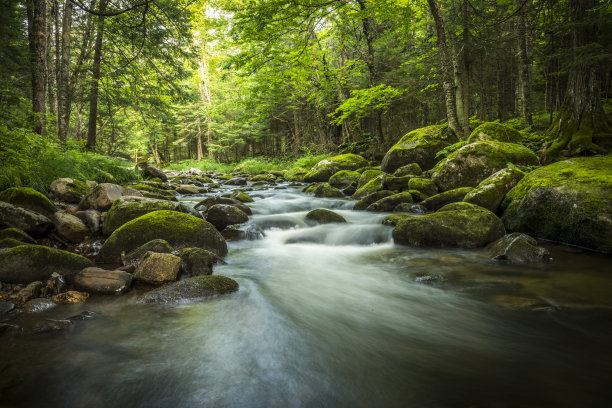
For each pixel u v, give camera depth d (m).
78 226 5.00
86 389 2.00
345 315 3.09
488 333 2.68
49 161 7.84
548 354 2.36
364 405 1.90
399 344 2.57
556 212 4.96
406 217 6.12
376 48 17.05
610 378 2.09
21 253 3.41
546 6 7.71
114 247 4.39
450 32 11.27
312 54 15.80
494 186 6.26
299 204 8.97
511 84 17.31
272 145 36.44
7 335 2.53
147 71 14.96
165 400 1.94
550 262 4.21
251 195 11.12
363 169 13.19
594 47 6.80
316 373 2.21
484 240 5.05
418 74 14.94
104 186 6.39
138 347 2.48
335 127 21.44
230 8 10.60
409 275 4.07
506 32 12.35
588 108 7.67
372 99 14.70
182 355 2.39
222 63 14.30
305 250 5.38
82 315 2.89
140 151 43.22
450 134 11.00
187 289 3.34
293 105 21.73
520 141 9.08
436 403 1.88
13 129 7.80
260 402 1.93
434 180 8.50
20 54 9.80
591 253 4.51
